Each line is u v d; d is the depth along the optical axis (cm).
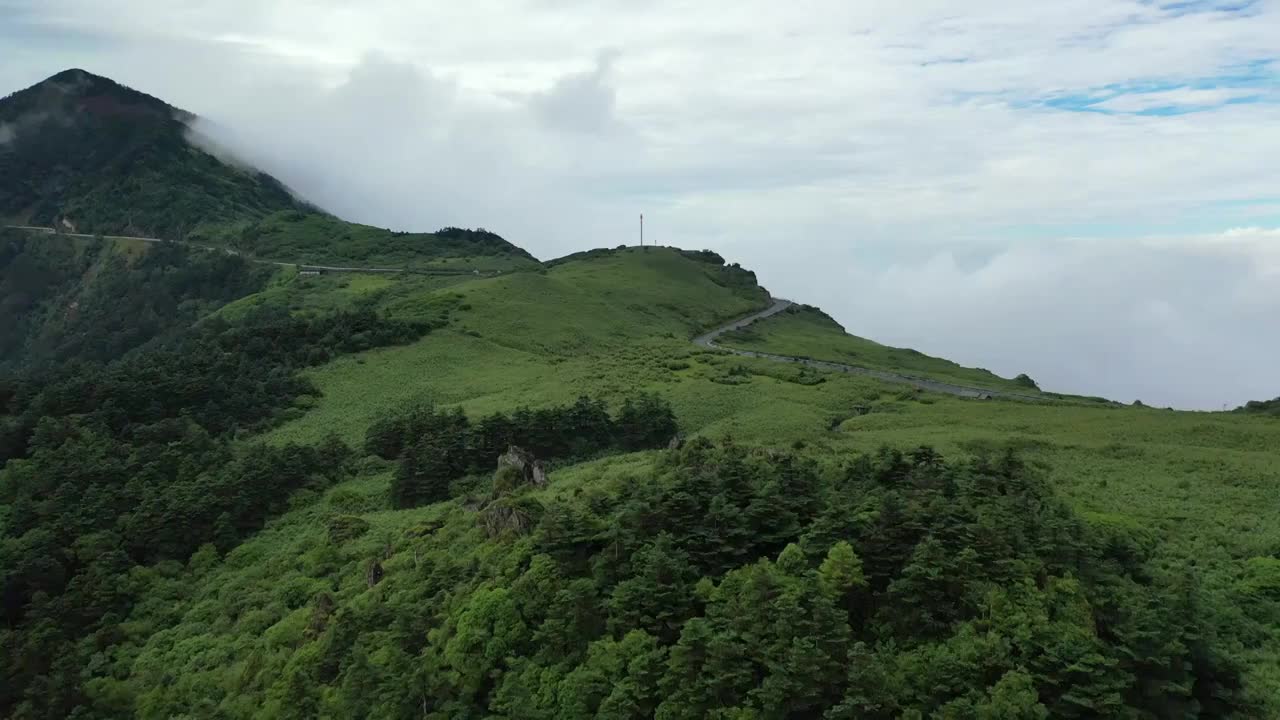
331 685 6041
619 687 4669
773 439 12512
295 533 10650
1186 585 5047
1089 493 8106
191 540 10500
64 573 9800
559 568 5766
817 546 5303
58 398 14525
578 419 13188
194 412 14862
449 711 5150
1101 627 4638
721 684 4481
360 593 7569
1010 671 4259
